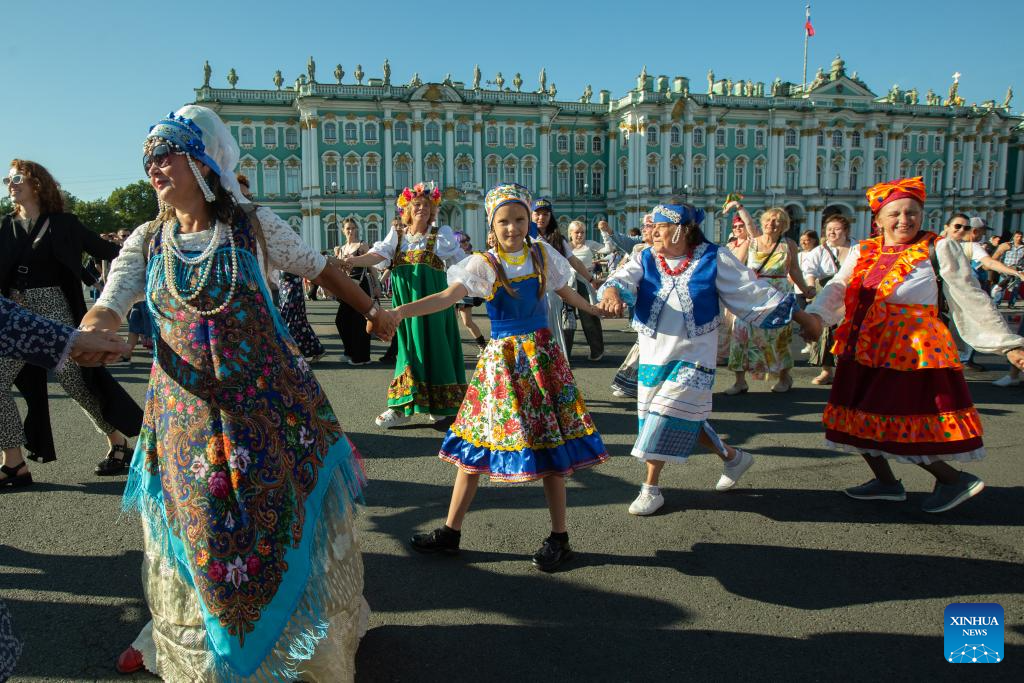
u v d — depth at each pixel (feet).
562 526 10.75
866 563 10.79
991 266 24.13
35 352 5.59
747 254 23.52
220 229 6.67
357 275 30.58
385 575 10.46
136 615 9.24
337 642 7.04
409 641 8.68
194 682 6.73
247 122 157.58
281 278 29.60
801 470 15.31
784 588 10.02
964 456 11.98
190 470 6.35
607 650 8.51
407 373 18.49
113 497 13.55
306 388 7.04
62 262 13.58
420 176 164.25
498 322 10.51
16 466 14.07
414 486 14.34
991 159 204.33
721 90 192.03
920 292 11.91
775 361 23.12
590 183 185.47
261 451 6.48
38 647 8.48
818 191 187.21
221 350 6.45
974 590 9.94
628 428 18.98
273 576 6.45
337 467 7.26
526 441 10.11
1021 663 8.20
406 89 162.50
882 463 13.28
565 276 11.11
